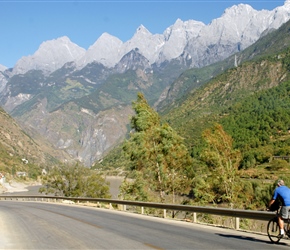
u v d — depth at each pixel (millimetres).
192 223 18656
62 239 13844
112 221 19750
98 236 14266
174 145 35156
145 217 22234
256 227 22469
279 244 11953
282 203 11812
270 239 12281
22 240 14047
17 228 17906
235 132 137250
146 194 34812
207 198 31000
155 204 23141
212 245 11875
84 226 17641
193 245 11922
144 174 35562
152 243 12422
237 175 32406
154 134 35344
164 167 34500
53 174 61062
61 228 17125
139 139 35406
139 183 35094
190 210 19391
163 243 12391
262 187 35969
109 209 30469
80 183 59594
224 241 12664
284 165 84000
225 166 31141
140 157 35312
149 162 35375
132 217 22234
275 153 103812
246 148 108812
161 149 34875
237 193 31031
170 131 35094
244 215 15391
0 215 26031
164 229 16109
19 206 37812
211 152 31234
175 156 34688
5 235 15625
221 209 16734
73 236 14477
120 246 12016
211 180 31156
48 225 18594
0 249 12203
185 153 35156
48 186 61812
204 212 18141
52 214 25469
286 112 152125
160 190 35156
